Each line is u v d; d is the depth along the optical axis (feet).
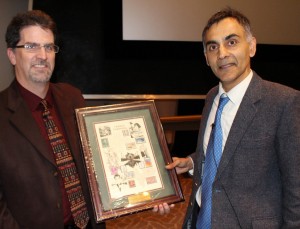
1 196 3.42
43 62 3.62
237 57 3.36
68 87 4.52
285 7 11.75
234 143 3.27
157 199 3.84
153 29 11.09
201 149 4.00
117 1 10.77
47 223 3.50
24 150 3.49
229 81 3.46
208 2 11.28
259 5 11.55
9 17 12.03
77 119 3.97
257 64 11.76
